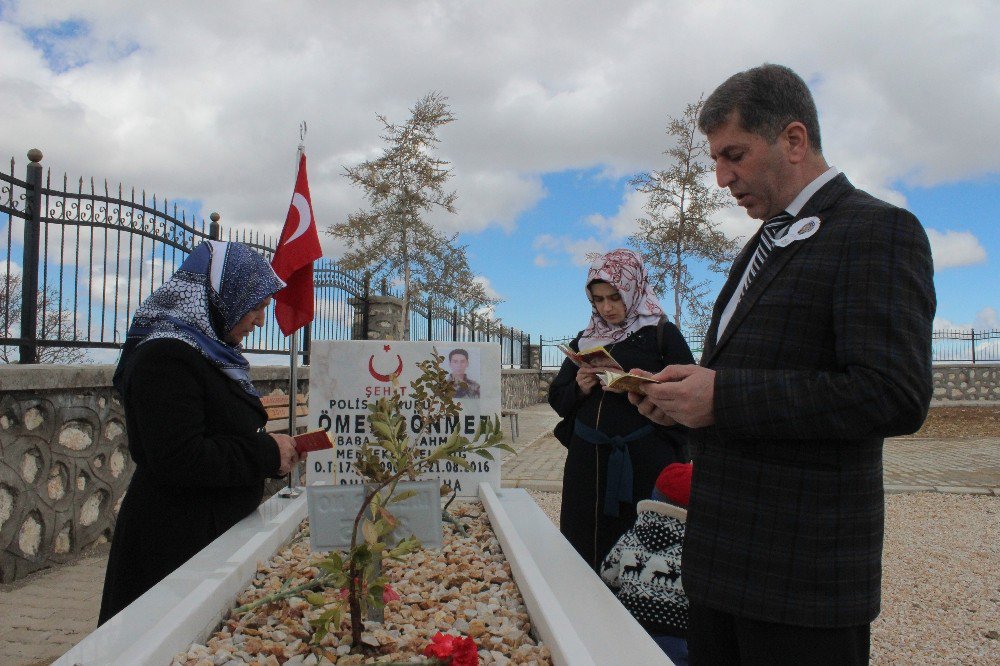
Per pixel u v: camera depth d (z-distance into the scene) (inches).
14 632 138.8
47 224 193.6
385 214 509.7
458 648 52.4
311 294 145.1
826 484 56.0
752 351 60.1
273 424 244.7
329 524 80.9
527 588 77.2
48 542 179.3
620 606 69.9
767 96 60.4
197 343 90.8
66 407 185.5
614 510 116.4
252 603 74.8
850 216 57.7
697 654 66.3
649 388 60.9
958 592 175.2
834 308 56.0
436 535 80.5
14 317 187.6
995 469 369.1
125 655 55.1
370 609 72.5
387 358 145.7
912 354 52.2
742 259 70.1
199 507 92.5
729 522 59.1
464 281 535.8
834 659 55.9
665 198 488.4
